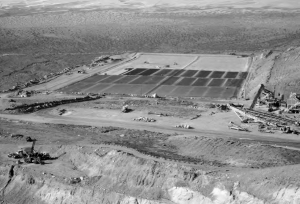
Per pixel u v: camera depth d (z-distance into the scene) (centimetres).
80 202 10294
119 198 9994
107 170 10731
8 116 15838
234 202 8981
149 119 15225
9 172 11412
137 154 10975
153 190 9881
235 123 14638
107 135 13462
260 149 11369
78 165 11400
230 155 11238
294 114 15512
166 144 12375
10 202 10912
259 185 8906
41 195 10756
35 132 13850
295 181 8588
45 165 11519
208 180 9456
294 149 11794
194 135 13175
